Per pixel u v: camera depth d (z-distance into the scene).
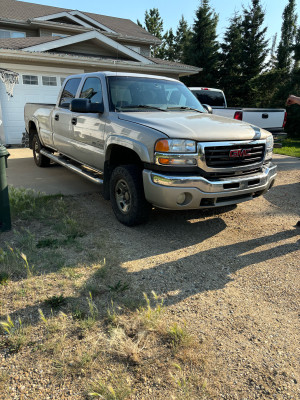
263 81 24.20
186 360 2.12
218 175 3.71
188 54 26.19
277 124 9.88
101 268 3.13
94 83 5.00
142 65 14.16
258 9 24.22
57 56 11.91
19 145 11.91
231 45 25.33
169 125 3.73
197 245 3.83
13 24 17.50
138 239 3.92
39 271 3.13
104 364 2.07
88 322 2.38
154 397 1.85
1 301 2.66
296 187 6.57
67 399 1.83
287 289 2.97
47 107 6.73
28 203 4.89
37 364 2.06
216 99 12.95
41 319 2.46
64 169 7.62
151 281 3.02
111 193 4.37
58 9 21.08
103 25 18.94
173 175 3.49
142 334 2.30
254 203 5.50
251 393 1.89
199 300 2.76
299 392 1.91
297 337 2.36
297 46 19.64
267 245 3.88
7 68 11.38
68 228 4.06
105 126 4.38
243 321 2.52
